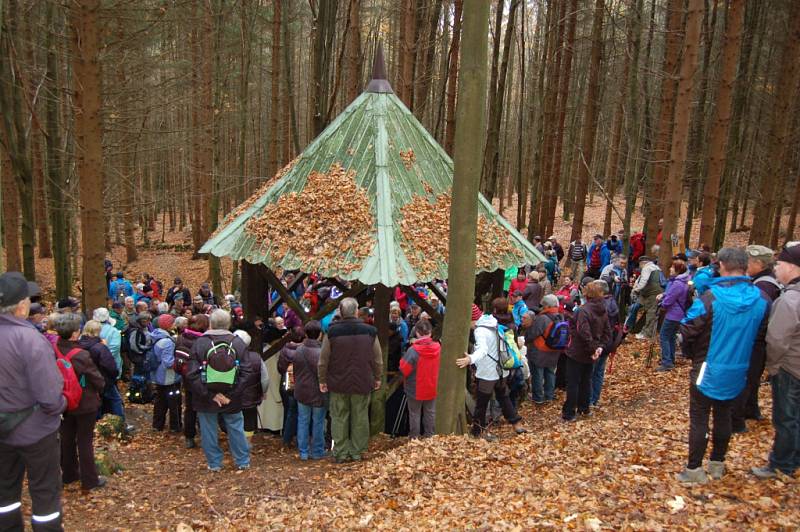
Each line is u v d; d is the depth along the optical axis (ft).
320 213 28.17
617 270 46.11
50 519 13.79
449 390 22.61
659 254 41.91
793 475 15.93
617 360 39.01
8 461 13.43
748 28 65.16
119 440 27.84
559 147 71.72
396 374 29.09
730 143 67.97
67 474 20.98
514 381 29.55
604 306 27.17
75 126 37.52
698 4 36.88
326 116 46.57
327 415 28.02
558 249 67.46
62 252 50.21
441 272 26.55
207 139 68.59
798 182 68.23
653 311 41.45
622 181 132.77
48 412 13.39
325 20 45.62
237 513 18.79
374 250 26.05
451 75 53.31
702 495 15.66
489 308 32.99
